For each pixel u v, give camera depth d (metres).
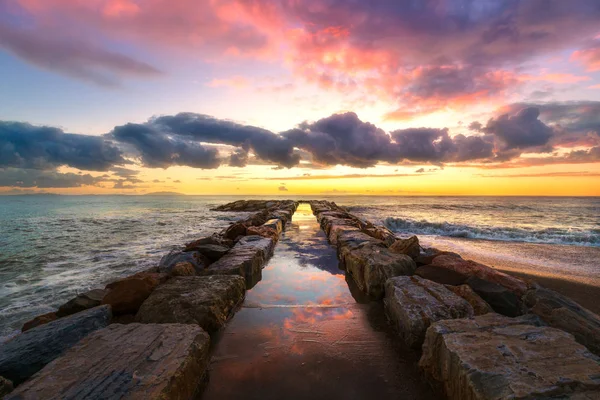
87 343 2.65
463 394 2.14
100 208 47.84
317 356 3.07
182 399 2.27
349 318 4.01
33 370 2.80
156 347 2.58
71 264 9.12
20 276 7.80
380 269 4.87
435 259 5.74
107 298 4.28
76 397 1.99
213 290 4.17
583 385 1.91
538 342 2.44
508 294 4.04
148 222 24.20
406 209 37.56
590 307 5.36
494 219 24.25
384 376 2.74
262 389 2.55
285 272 6.37
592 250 10.79
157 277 5.08
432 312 3.33
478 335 2.58
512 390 1.88
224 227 20.39
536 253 10.20
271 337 3.48
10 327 4.82
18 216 30.09
